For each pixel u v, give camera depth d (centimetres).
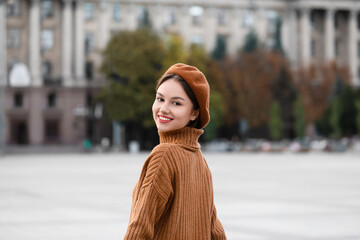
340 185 2561
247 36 9588
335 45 11056
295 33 10475
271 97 8994
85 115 8619
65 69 9100
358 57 11188
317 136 10069
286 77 9025
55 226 1399
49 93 9000
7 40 8938
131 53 7812
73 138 8962
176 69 387
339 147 7662
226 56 9175
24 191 2284
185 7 9931
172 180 371
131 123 8169
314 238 1223
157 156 371
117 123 7956
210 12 10075
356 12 10919
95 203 1869
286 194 2150
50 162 4816
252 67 8875
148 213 360
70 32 9125
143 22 8962
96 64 9462
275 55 9144
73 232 1309
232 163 4619
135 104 7725
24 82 5528
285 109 9131
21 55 8969
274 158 5766
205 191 391
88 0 9456
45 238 1228
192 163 382
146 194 362
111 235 1266
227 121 8856
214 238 409
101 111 8556
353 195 2117
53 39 9206
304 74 9556
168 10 9912
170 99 385
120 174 3275
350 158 5766
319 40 10844
